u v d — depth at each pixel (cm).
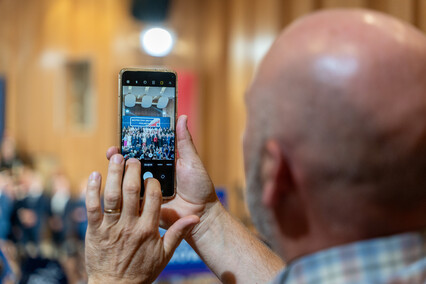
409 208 42
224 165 523
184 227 71
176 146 81
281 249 49
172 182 80
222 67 530
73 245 547
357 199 42
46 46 723
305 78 42
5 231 538
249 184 49
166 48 533
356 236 43
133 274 67
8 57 771
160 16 503
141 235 67
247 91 50
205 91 552
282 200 46
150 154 79
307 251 46
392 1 296
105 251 67
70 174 686
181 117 79
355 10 47
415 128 41
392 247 42
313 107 42
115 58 638
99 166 657
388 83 41
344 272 42
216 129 538
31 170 716
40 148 729
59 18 707
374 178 41
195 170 78
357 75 41
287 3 430
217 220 79
